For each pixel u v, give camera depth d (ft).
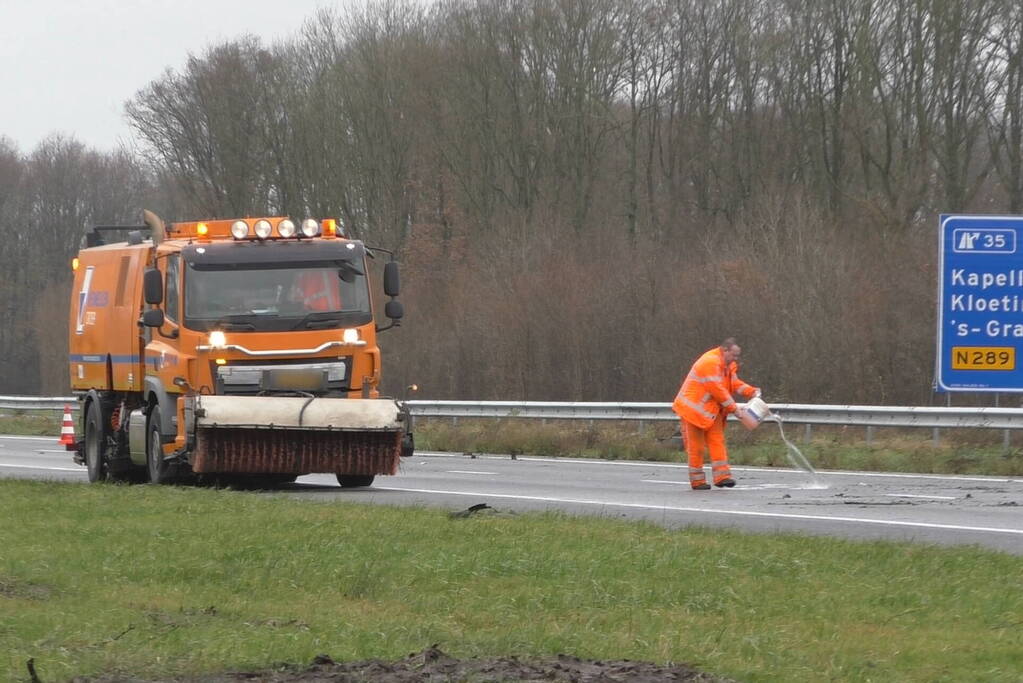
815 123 285.84
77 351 131.44
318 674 41.81
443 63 316.40
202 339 104.68
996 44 261.03
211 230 110.73
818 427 184.44
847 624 50.62
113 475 123.85
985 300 146.30
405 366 292.81
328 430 102.32
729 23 302.45
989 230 146.30
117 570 62.34
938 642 47.32
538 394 270.26
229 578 61.05
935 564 63.10
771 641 46.96
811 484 117.39
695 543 68.95
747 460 150.61
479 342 280.92
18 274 489.26
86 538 72.54
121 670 42.37
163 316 108.06
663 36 310.86
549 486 115.85
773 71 296.71
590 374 265.54
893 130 268.62
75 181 497.46
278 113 339.77
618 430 189.06
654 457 160.86
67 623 49.55
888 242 240.32
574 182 307.37
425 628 49.03
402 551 66.44
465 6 317.42
